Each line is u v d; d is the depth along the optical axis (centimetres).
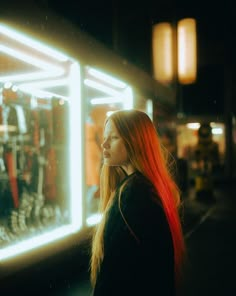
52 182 524
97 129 591
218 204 1134
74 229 436
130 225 129
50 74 456
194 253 570
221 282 442
